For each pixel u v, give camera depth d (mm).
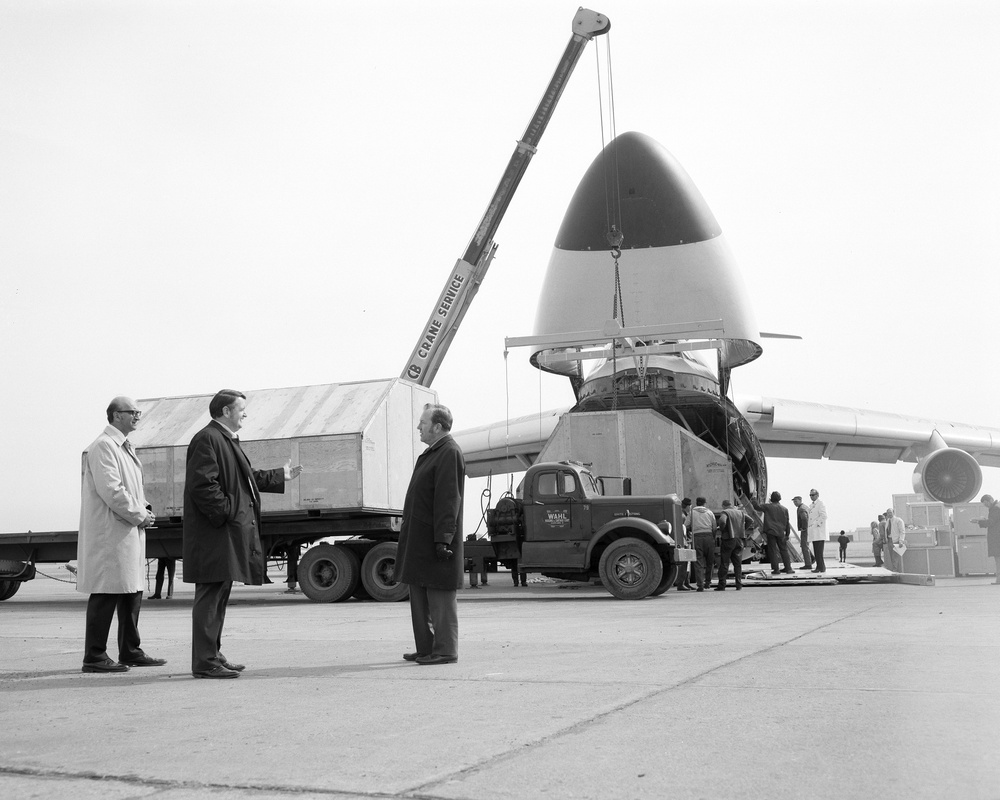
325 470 15305
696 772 2996
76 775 3119
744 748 3318
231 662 6363
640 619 9805
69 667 6262
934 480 24703
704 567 16906
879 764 3074
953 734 3520
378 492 15602
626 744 3410
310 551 15516
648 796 2734
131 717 4191
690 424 22703
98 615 5996
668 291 22953
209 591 5637
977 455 29188
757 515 21219
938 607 10609
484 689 4801
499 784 2883
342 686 5039
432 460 6125
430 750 3371
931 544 22422
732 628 8312
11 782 3039
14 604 16953
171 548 16438
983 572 22109
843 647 6461
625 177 23469
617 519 14344
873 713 3945
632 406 22875
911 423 28969
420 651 6137
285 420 15961
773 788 2803
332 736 3660
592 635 7895
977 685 4684
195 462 5590
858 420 28359
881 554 26469
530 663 5918
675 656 6125
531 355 23844
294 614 12250
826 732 3568
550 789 2820
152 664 6352
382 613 12227
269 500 15523
